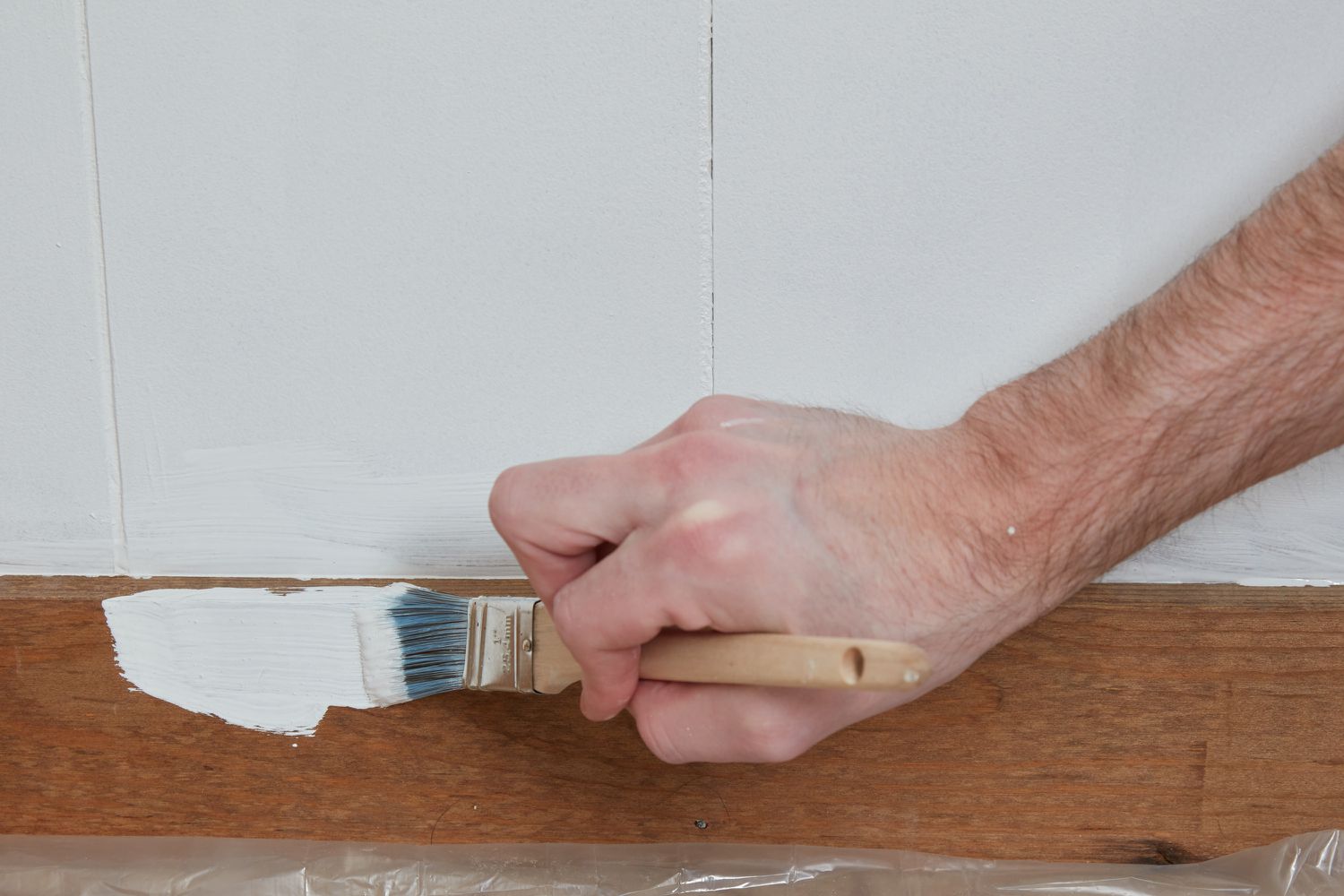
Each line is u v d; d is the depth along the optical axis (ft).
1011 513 1.96
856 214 2.48
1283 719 2.53
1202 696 2.52
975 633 2.02
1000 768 2.56
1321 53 2.34
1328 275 1.87
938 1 2.37
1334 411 1.96
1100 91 2.39
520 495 2.00
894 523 1.93
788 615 1.85
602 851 2.62
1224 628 2.50
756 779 2.57
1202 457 1.99
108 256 2.62
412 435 2.64
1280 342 1.90
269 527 2.69
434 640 2.48
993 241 2.47
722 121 2.46
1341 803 2.56
